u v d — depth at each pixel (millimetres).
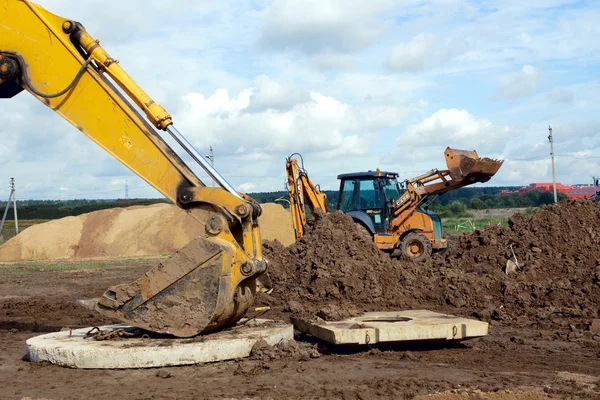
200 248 7535
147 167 8070
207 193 7953
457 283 12852
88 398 6301
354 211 19984
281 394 6289
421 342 8664
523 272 13305
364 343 7930
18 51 8227
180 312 7621
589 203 15484
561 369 7344
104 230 36531
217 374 7062
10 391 6617
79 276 21672
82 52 8391
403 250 19344
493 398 5965
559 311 11336
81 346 7562
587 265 13500
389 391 6328
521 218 15570
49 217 85938
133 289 7699
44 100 8148
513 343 8914
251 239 8055
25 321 11742
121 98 8133
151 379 6918
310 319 9109
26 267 25984
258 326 8602
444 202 89062
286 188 18047
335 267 13180
